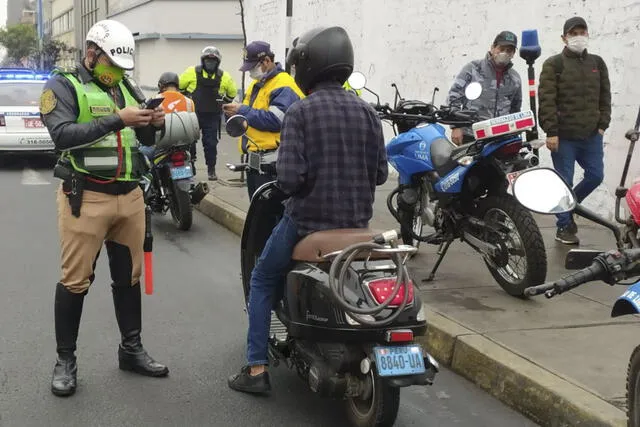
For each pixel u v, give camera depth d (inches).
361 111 150.7
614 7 306.2
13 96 551.2
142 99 168.9
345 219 148.6
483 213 223.9
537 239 208.8
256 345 163.2
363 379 141.9
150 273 177.3
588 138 280.2
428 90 446.0
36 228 339.9
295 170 145.2
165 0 1201.4
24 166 555.2
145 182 198.5
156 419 154.3
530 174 115.6
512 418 158.6
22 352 187.9
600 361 169.2
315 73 150.3
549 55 342.0
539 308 208.2
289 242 153.5
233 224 346.9
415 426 154.2
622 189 143.3
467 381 177.9
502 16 375.9
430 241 245.0
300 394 168.2
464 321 196.4
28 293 237.8
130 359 177.3
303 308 146.5
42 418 153.2
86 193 159.8
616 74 307.4
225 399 164.4
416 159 240.1
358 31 526.6
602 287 228.4
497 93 277.3
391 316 133.6
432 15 437.1
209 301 235.9
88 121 156.3
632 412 127.0
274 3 681.6
